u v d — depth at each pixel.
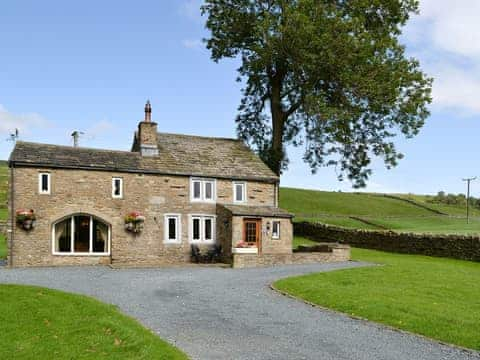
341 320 15.16
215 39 42.00
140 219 31.16
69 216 29.83
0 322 14.39
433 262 30.94
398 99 37.88
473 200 96.25
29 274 23.98
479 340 12.84
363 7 37.59
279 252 33.62
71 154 31.06
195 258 32.78
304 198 80.69
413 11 39.97
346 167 40.97
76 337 13.02
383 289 19.62
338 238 44.19
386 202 88.06
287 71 41.44
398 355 11.70
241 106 45.03
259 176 35.69
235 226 32.19
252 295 19.02
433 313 15.43
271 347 12.18
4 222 44.31
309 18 35.69
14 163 28.62
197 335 13.18
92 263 30.30
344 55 35.44
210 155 36.38
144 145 33.69
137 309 16.22
